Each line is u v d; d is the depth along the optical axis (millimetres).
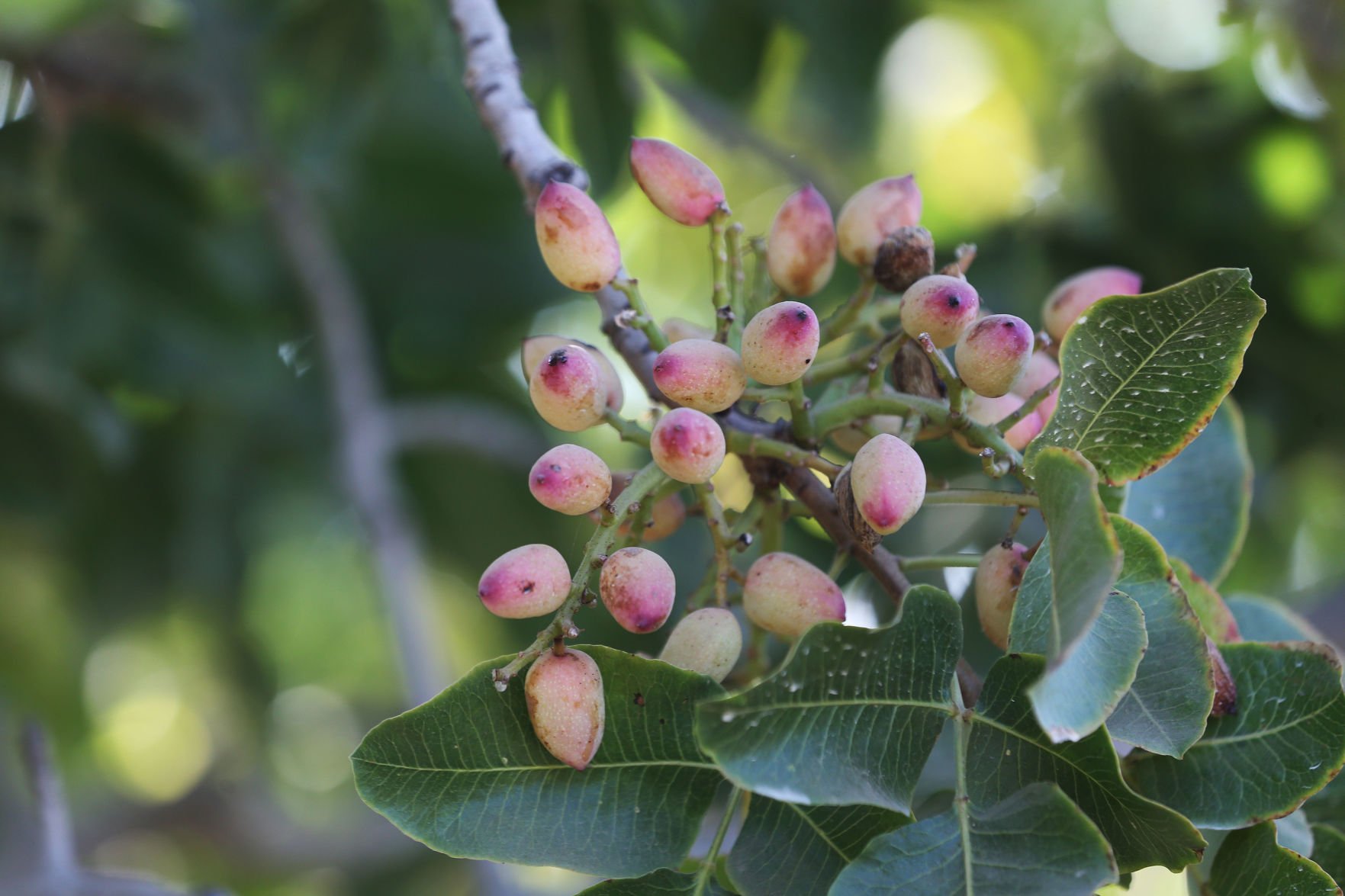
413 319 1593
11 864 1405
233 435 1604
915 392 870
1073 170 1519
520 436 1558
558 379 851
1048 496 802
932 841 804
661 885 824
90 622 1644
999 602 841
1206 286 817
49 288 1354
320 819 2586
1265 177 1391
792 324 836
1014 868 797
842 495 833
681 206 887
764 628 849
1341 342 1343
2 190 1331
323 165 1341
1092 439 836
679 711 828
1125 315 824
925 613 812
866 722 808
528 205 934
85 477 1521
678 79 1537
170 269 1385
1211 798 832
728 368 844
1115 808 807
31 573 1730
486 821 822
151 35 1415
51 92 1370
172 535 1617
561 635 823
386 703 2396
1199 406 829
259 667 1815
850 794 798
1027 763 812
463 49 963
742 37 1425
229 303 1407
